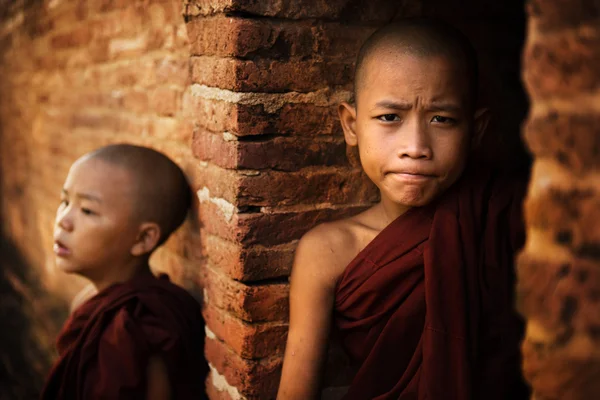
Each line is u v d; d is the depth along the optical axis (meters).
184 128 2.12
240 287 1.65
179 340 1.95
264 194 1.63
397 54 1.43
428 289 1.41
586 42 0.83
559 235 0.88
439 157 1.43
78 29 3.12
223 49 1.60
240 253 1.62
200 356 2.06
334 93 1.67
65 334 2.06
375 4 1.69
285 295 1.67
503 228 1.48
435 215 1.48
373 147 1.47
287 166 1.64
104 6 2.77
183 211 2.12
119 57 2.66
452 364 1.36
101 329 1.96
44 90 3.77
